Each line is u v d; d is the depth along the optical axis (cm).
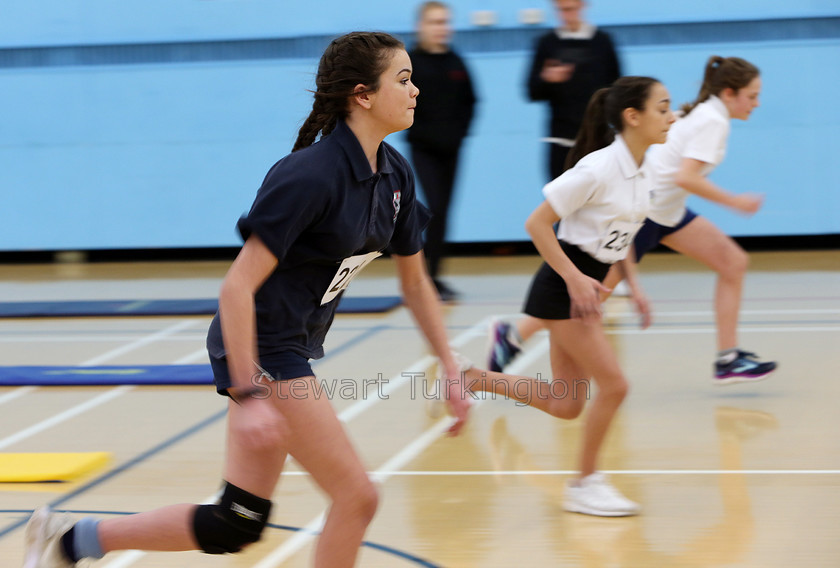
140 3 2138
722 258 1048
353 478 517
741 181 2064
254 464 526
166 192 2208
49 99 2194
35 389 1195
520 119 2089
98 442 962
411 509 757
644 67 2055
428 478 830
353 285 1905
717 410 1005
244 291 483
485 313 1552
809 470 814
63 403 1122
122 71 2169
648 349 1295
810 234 2064
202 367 1258
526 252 2203
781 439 901
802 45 1995
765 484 786
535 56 1538
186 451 925
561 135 1528
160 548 542
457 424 586
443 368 589
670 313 1522
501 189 2125
